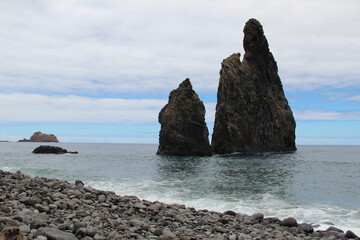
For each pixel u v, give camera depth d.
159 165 62.31
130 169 52.62
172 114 94.19
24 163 62.19
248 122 110.56
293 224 15.47
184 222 14.27
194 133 92.50
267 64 126.31
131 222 12.54
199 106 94.31
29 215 11.70
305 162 77.00
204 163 68.62
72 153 109.56
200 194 27.19
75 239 9.54
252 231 13.75
